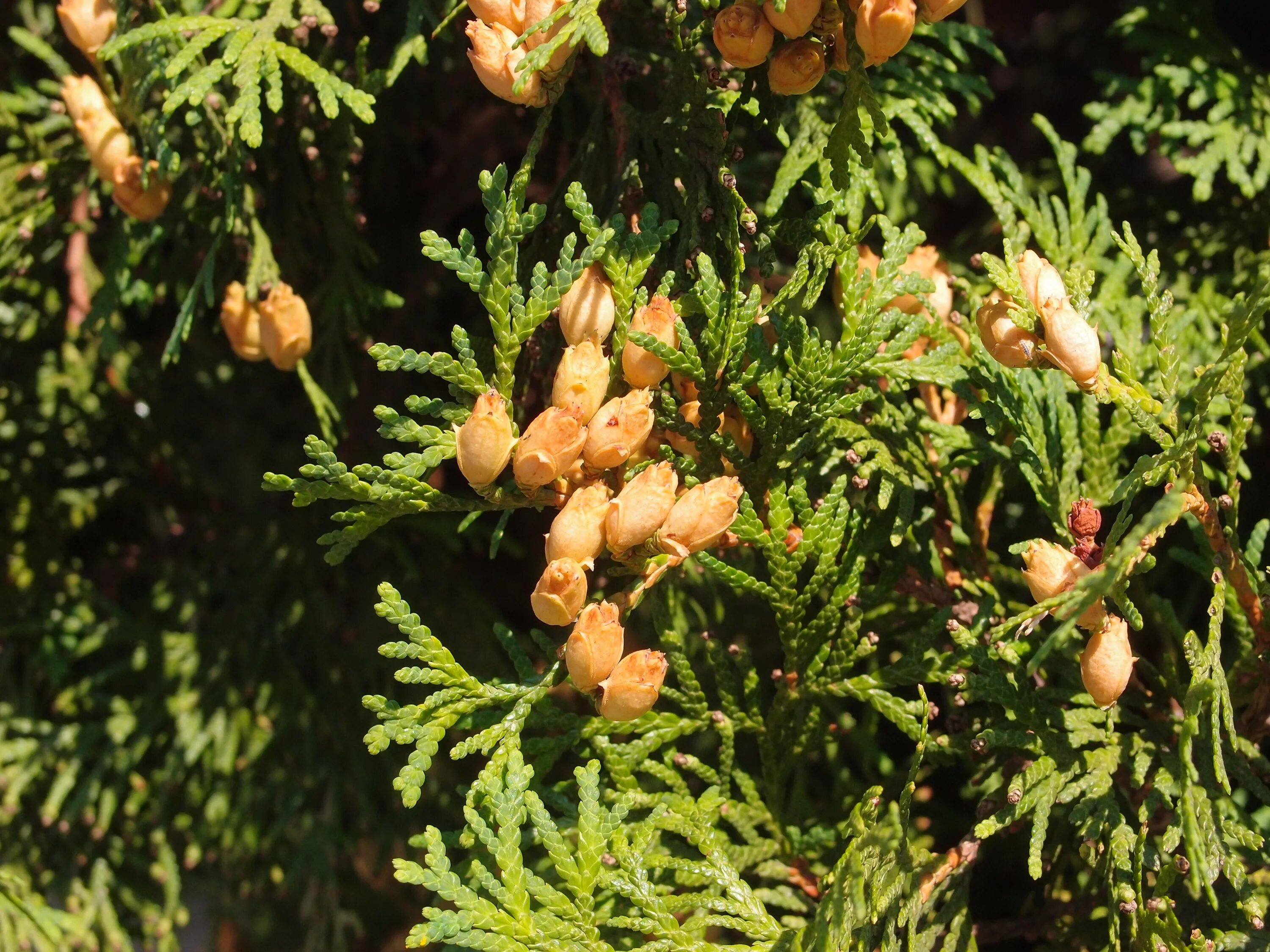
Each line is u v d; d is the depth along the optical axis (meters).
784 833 0.37
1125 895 0.35
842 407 0.36
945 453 0.38
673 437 0.36
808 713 0.37
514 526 0.45
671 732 0.37
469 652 0.44
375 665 0.44
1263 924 0.35
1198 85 0.41
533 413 0.38
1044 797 0.35
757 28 0.35
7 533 0.45
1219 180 0.43
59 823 0.44
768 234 0.37
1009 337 0.34
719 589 0.43
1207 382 0.34
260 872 0.45
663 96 0.37
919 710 0.36
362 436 0.45
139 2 0.40
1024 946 0.40
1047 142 0.48
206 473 0.49
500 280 0.35
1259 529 0.36
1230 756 0.36
